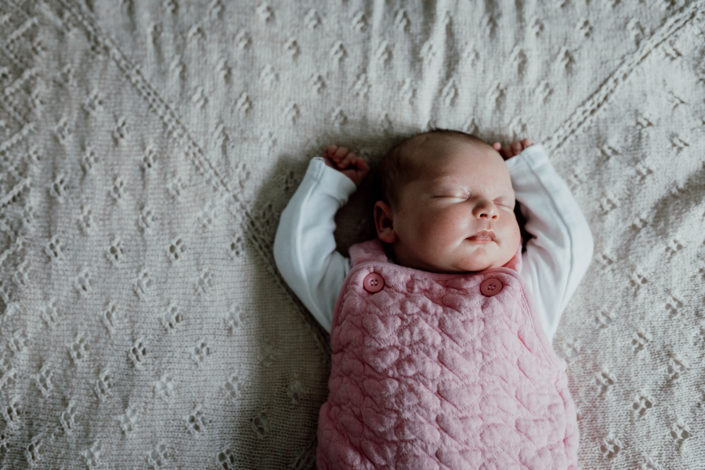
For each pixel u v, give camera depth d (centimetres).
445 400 105
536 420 109
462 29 133
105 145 127
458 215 111
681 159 132
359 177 129
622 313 128
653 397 124
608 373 125
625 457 121
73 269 123
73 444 118
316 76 132
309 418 125
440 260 114
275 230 129
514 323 110
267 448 123
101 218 125
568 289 121
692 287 128
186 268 125
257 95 130
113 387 120
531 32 132
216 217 127
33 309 121
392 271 116
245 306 126
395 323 110
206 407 122
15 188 124
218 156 129
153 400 120
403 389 106
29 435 118
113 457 118
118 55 129
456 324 108
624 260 129
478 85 133
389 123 133
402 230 118
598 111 133
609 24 133
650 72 133
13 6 129
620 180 132
